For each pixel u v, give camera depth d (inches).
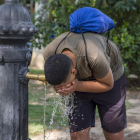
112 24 86.7
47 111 162.9
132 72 252.4
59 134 126.8
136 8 223.3
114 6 226.8
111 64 87.2
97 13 82.5
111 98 88.6
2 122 76.5
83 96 89.4
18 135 78.1
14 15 71.7
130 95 223.9
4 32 69.7
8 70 74.4
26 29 71.5
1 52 72.8
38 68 356.5
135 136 127.3
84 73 73.3
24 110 78.6
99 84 74.4
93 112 94.6
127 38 220.4
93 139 122.6
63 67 62.1
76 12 84.7
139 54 234.5
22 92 77.1
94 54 68.5
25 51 75.8
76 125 90.8
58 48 76.3
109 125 90.3
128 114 165.0
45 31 243.1
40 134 126.0
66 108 88.4
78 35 77.5
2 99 75.6
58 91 66.9
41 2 283.4
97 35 79.4
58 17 235.9
